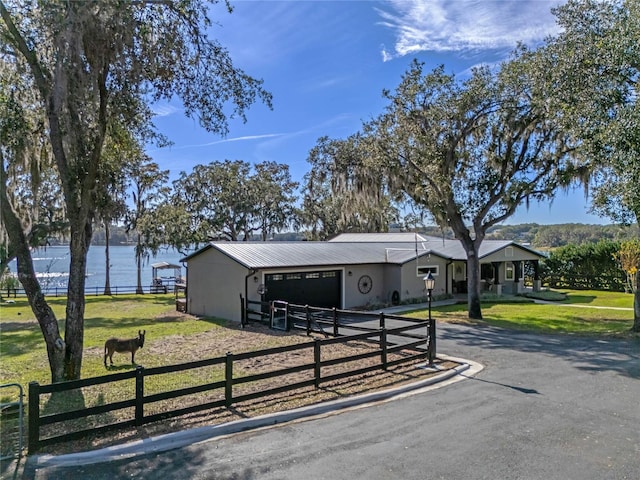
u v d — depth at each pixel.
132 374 5.91
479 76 15.81
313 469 4.79
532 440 5.51
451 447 5.32
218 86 9.66
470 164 17.16
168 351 11.70
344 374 8.20
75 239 8.27
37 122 9.16
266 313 16.73
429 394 7.49
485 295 25.28
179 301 22.48
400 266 22.20
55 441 5.37
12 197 9.74
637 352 10.88
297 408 6.65
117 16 7.44
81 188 8.36
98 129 8.34
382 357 9.00
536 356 10.41
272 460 5.02
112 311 22.67
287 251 20.78
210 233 40.09
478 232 17.53
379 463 4.91
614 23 10.84
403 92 16.67
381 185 19.22
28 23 7.56
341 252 22.52
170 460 5.04
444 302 23.20
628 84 10.72
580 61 11.57
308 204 43.41
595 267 30.28
